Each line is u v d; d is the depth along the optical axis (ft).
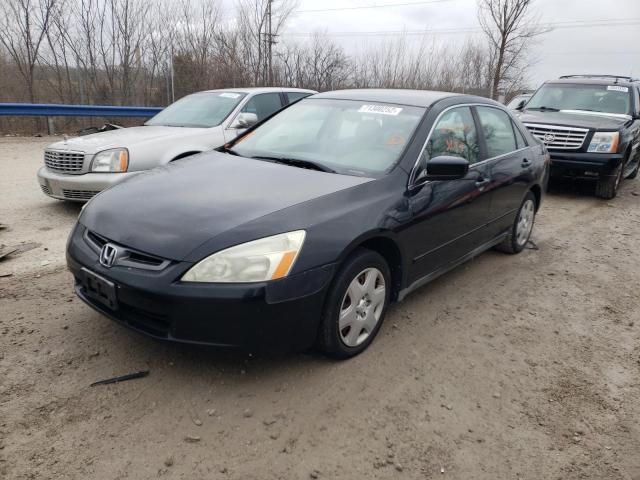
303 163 12.01
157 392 9.25
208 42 67.56
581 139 26.89
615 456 8.55
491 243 15.90
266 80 73.05
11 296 12.60
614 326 13.16
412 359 10.89
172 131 21.02
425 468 8.00
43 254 15.61
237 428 8.52
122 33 60.23
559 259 18.02
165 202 9.94
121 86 61.52
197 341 8.66
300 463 7.91
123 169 18.81
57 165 19.43
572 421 9.35
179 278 8.48
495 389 10.11
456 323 12.69
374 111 13.30
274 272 8.68
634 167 34.86
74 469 7.50
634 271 17.24
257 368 10.10
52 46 56.54
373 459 8.09
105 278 9.12
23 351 10.24
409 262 11.62
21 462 7.55
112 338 10.84
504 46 87.35
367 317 10.72
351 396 9.52
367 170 11.49
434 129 12.60
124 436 8.19
